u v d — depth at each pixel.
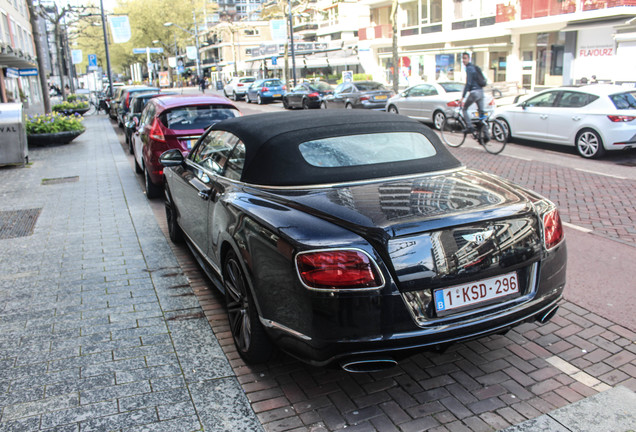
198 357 3.48
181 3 74.00
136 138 9.97
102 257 5.57
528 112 12.45
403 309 2.65
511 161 10.85
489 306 2.85
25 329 3.92
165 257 5.55
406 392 3.08
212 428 2.76
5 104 12.24
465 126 12.32
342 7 57.50
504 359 3.42
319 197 3.11
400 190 3.15
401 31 39.62
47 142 15.92
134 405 2.96
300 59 50.19
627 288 4.43
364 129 3.80
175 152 5.23
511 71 30.22
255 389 3.15
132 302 4.39
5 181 10.45
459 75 34.66
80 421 2.82
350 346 2.65
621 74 20.59
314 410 2.93
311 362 2.81
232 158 3.95
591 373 3.22
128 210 7.66
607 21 23.86
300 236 2.76
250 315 3.21
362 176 3.39
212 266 4.15
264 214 3.09
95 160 12.96
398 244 2.65
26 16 40.28
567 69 26.66
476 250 2.78
